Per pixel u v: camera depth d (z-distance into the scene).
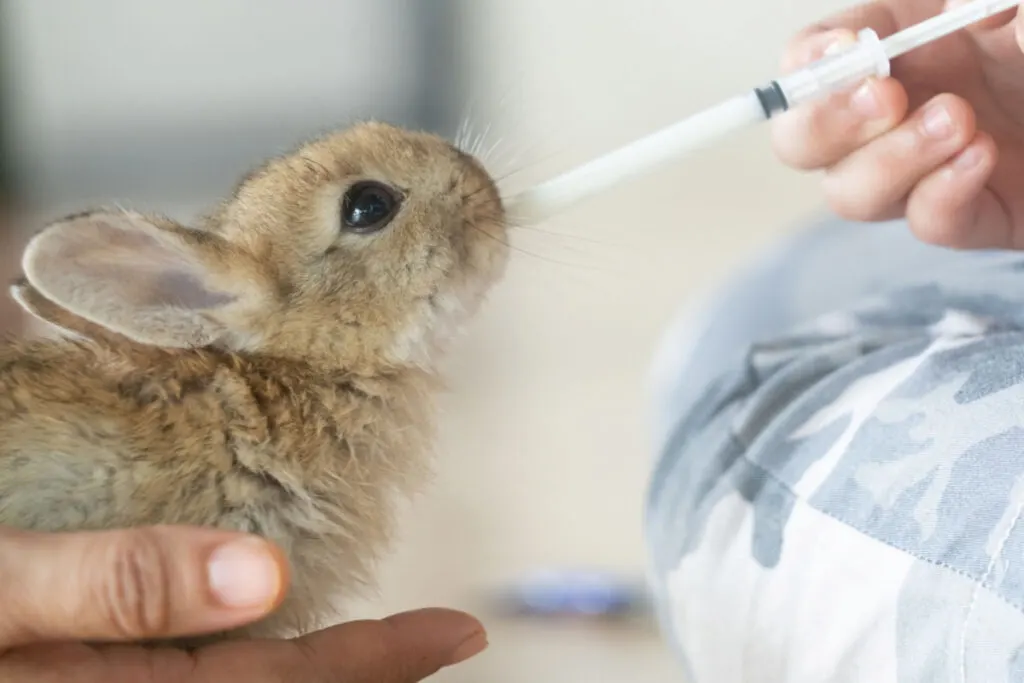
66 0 0.86
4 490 0.51
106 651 0.50
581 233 0.74
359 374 0.55
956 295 0.56
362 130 0.58
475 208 0.57
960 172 0.55
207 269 0.54
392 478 0.55
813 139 0.56
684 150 0.55
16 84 0.89
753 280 0.63
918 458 0.50
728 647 0.52
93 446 0.51
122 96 0.88
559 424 0.78
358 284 0.55
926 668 0.47
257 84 0.85
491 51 0.78
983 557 0.47
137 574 0.48
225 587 0.48
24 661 0.49
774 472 0.53
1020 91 0.57
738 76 0.74
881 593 0.49
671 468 0.57
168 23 0.86
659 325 0.76
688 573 0.54
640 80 0.76
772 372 0.56
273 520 0.52
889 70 0.56
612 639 0.70
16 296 0.53
